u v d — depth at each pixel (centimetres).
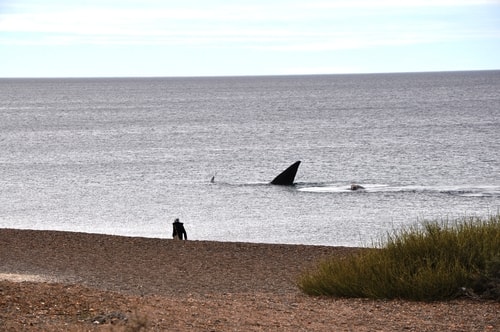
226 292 4056
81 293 3147
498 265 3344
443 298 3328
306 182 13650
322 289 3584
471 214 9688
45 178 14525
